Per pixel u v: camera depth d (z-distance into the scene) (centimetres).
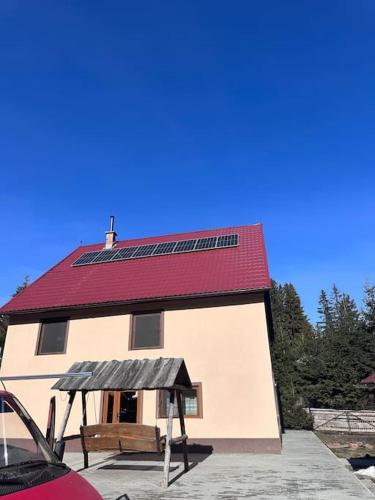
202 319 1420
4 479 254
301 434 1802
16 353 1577
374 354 2436
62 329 1581
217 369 1335
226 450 1223
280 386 2452
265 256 1586
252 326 1361
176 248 1853
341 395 2323
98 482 770
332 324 5928
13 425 337
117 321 1513
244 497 645
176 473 864
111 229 2167
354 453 1314
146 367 871
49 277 1842
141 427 838
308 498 634
